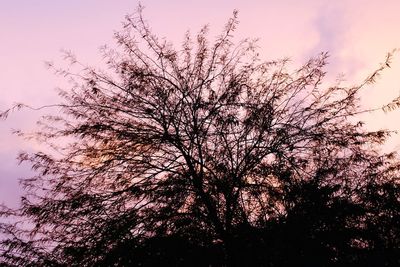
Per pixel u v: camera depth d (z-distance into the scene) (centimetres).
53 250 621
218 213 657
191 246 601
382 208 623
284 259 586
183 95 749
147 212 671
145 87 765
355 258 611
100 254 611
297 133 702
